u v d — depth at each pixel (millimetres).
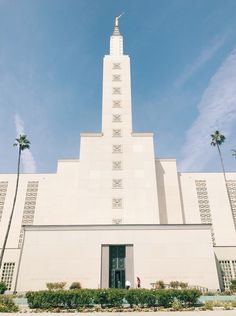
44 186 56406
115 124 51781
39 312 18375
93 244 37469
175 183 53469
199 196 55469
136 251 36906
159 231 38031
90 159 48781
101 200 45688
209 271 35562
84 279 35562
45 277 35688
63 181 52250
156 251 36875
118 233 38000
